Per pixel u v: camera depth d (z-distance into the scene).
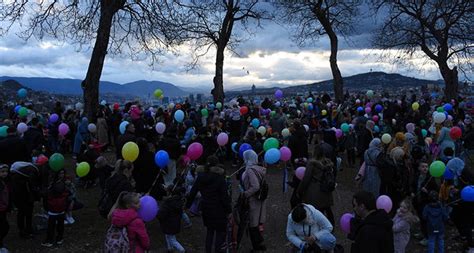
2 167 7.05
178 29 19.00
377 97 25.72
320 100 25.17
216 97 24.61
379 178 8.89
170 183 9.46
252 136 11.84
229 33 24.88
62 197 7.70
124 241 5.04
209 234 6.73
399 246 6.10
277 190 12.26
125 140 9.84
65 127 12.84
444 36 28.28
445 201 7.86
